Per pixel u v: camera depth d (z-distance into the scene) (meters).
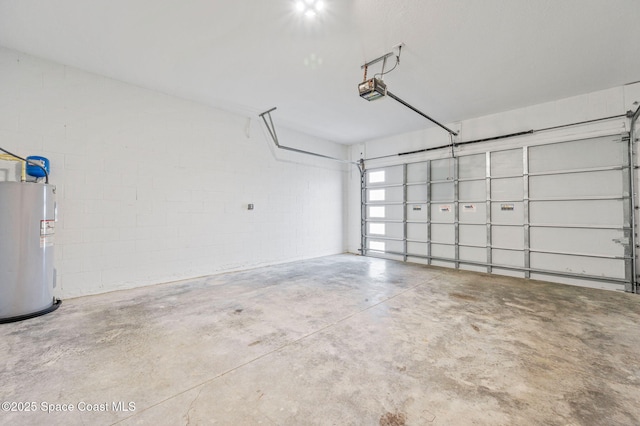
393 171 6.63
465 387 1.76
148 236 4.07
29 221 2.82
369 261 6.28
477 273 5.08
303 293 3.76
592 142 4.19
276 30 2.79
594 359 2.09
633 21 2.63
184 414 1.51
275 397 1.66
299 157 6.32
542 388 1.75
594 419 1.49
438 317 2.91
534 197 4.69
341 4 2.42
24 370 1.90
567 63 3.40
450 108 4.87
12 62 3.11
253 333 2.52
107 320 2.79
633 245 3.88
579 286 4.20
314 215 6.67
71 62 3.38
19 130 3.13
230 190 5.04
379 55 3.24
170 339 2.39
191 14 2.55
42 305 2.92
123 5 2.44
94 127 3.62
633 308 3.20
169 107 4.29
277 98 4.46
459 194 5.57
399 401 1.63
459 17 2.58
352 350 2.22
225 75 3.71
